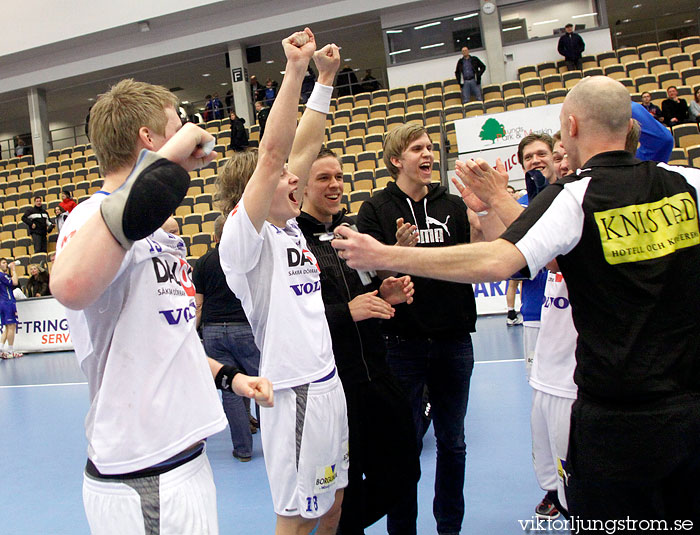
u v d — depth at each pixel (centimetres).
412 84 1634
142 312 133
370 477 216
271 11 1681
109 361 131
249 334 375
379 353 220
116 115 134
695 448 150
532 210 155
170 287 140
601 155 162
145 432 131
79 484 378
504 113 1013
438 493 262
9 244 1316
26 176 1698
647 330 150
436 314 257
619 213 153
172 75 1998
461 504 260
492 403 461
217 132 1647
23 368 880
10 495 368
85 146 1777
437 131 1165
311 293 196
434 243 268
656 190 157
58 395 662
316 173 225
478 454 362
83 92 2105
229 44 1741
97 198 133
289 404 185
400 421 218
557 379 212
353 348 211
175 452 133
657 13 2064
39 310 1024
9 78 1891
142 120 135
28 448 470
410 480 220
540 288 288
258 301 189
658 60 1379
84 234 112
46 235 1263
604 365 151
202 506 137
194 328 147
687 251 155
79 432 505
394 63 1648
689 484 156
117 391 131
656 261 152
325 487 188
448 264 150
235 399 393
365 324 216
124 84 140
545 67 1462
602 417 152
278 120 169
